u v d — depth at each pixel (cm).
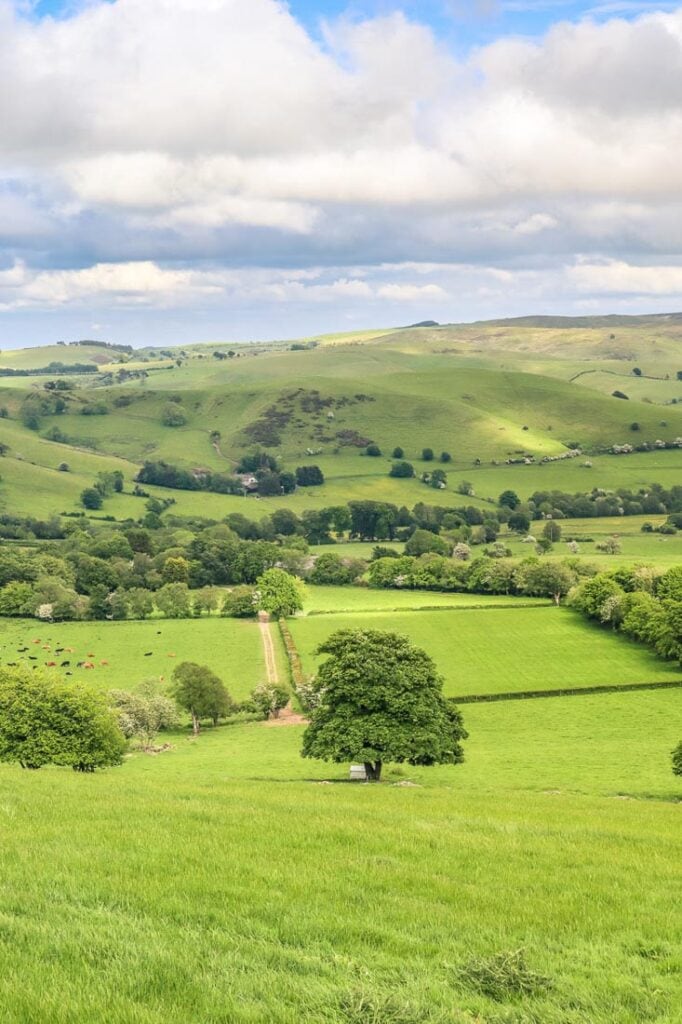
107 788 3588
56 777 4116
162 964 1452
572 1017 1395
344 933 1727
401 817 3086
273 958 1566
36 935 1550
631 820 3584
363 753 6228
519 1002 1453
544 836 2869
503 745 9262
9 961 1412
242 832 2588
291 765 8388
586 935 1817
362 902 1950
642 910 1984
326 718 6619
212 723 11569
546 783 6881
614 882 2239
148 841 2388
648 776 7269
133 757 9425
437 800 4044
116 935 1591
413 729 6356
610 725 10088
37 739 6281
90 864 2106
